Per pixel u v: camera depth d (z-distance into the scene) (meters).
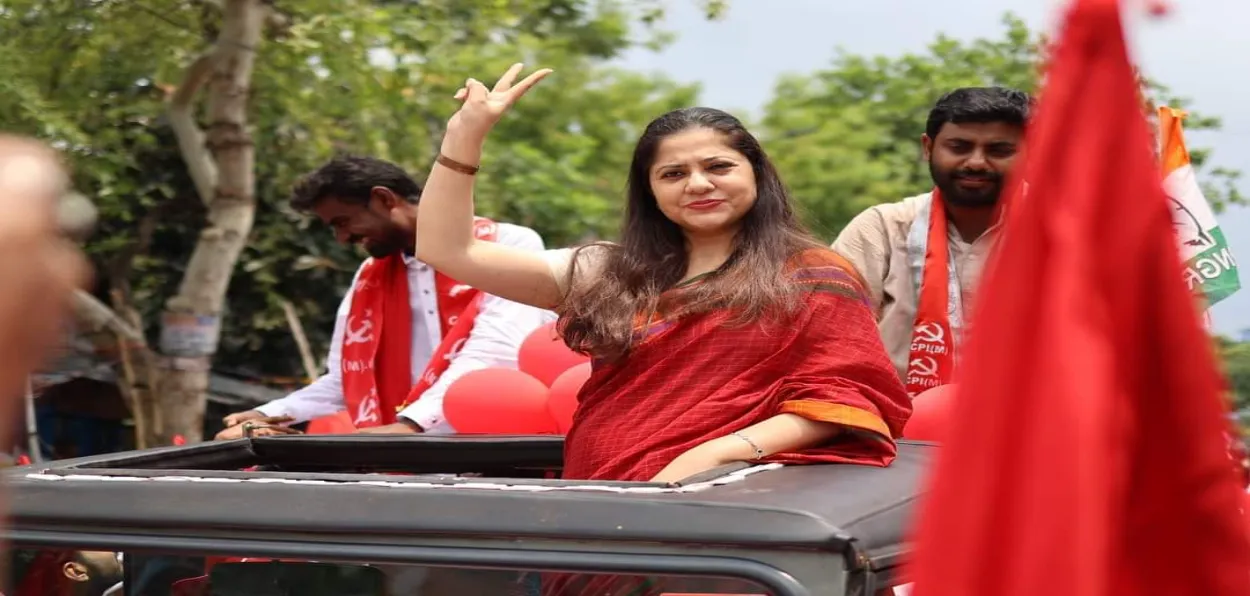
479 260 2.89
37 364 1.15
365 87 7.81
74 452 8.51
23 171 1.14
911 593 1.45
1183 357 1.43
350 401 4.20
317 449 3.27
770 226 2.80
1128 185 1.40
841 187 10.02
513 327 4.03
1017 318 1.39
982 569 1.37
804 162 10.07
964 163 3.78
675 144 2.78
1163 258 1.42
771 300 2.64
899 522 2.11
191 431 7.19
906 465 2.56
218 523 2.13
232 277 9.48
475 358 3.97
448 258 2.89
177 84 8.10
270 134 9.11
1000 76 10.79
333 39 7.33
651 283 2.79
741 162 2.79
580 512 1.98
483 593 2.08
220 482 2.20
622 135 10.80
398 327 4.17
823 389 2.58
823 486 2.23
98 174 7.99
